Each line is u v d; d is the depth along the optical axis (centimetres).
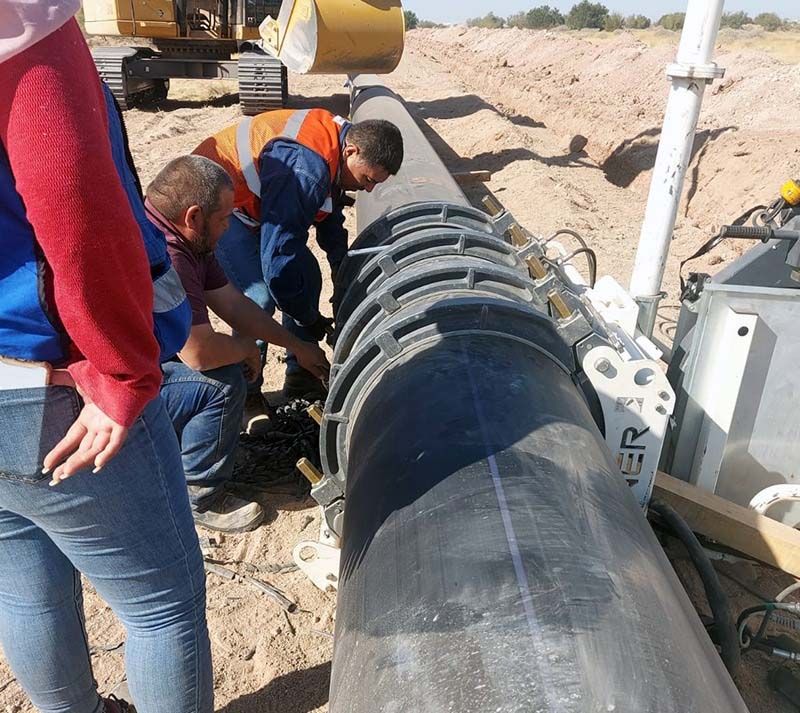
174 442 176
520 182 869
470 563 139
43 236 126
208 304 308
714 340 254
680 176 291
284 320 388
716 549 284
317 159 332
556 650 120
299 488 337
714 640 240
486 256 278
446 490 158
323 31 765
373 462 182
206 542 307
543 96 1485
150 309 142
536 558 138
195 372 288
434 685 122
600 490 164
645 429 246
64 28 124
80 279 129
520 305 222
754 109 1087
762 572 290
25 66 119
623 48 1739
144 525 168
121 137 163
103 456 147
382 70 831
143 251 138
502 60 2445
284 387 414
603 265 631
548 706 112
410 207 317
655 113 1087
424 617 134
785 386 260
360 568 158
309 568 280
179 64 1321
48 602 181
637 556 147
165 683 184
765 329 251
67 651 189
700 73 273
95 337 135
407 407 190
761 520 261
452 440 172
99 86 140
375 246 313
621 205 820
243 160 349
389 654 133
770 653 251
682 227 750
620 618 127
